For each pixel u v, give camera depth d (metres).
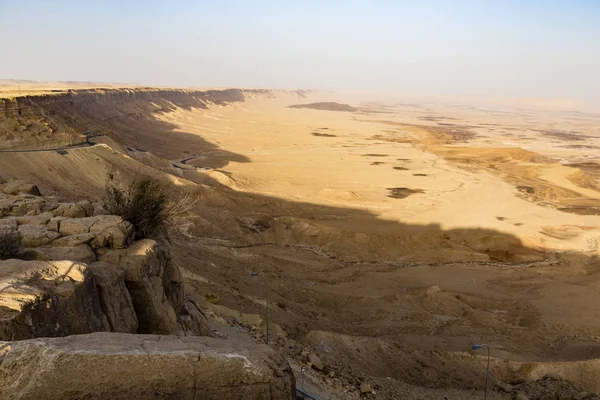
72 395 5.68
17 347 5.90
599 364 22.41
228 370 6.36
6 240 9.84
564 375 22.19
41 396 5.59
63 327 8.04
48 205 14.45
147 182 14.07
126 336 6.79
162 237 14.31
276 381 6.50
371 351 21.86
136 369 6.00
